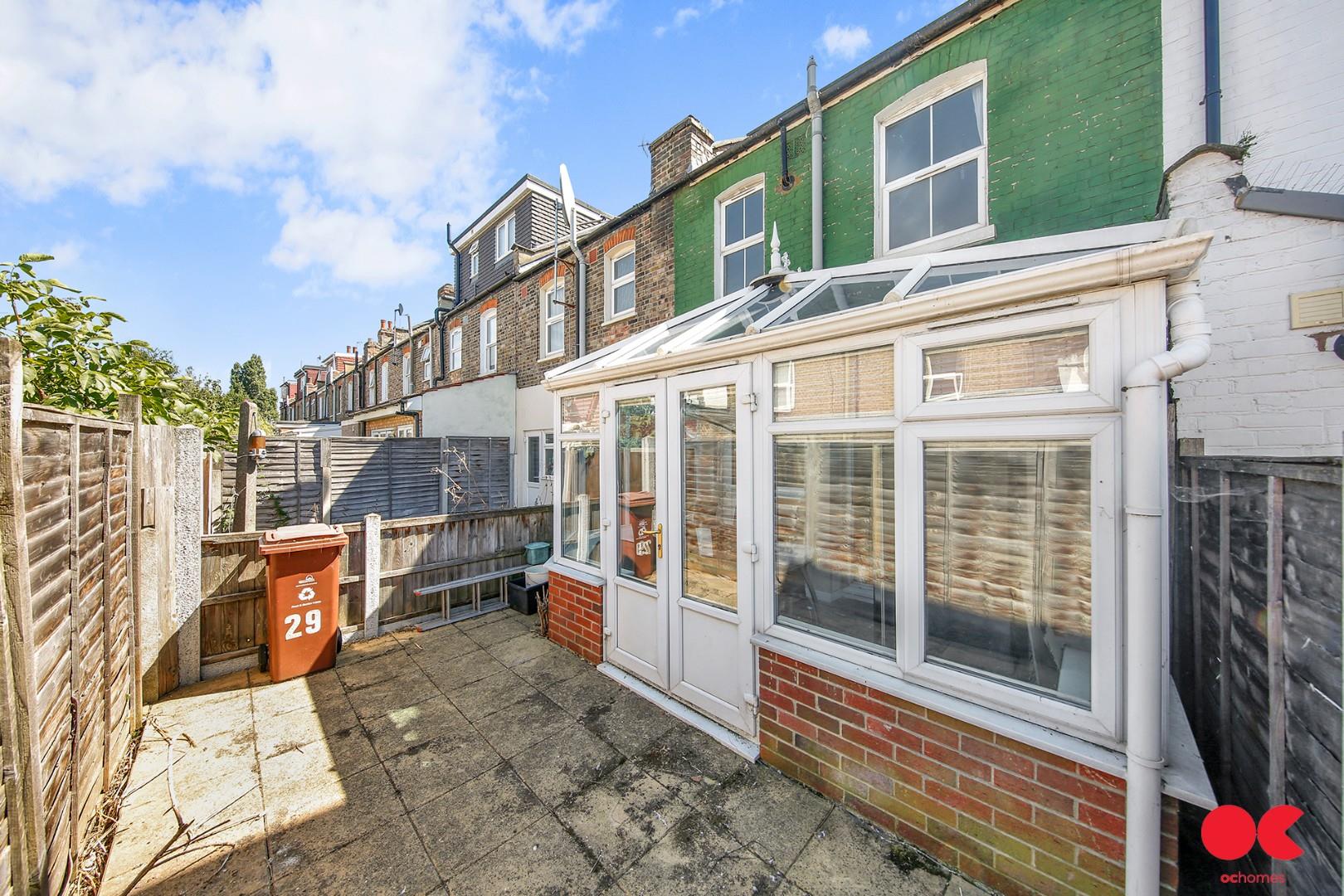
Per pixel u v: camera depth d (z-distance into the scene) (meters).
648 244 7.67
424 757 3.02
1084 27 3.97
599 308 8.57
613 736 3.21
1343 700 1.46
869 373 2.58
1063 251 2.77
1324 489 1.59
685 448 3.52
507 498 10.28
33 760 1.75
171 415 4.60
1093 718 1.92
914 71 4.86
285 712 3.51
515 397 10.41
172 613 3.82
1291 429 2.93
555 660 4.32
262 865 2.26
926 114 4.95
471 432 10.67
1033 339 2.10
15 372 1.70
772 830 2.45
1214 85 3.35
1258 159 3.19
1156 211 3.61
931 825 2.29
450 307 13.74
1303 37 3.11
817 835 2.42
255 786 2.77
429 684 3.90
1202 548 2.73
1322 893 1.54
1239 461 2.24
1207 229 3.16
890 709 2.43
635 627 3.90
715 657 3.29
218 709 3.55
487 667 4.20
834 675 2.63
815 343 2.74
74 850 2.15
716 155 6.62
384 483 8.67
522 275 10.16
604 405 4.12
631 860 2.28
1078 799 1.93
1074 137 4.01
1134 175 3.74
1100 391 1.90
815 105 5.46
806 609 2.86
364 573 4.82
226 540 4.13
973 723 2.14
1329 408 2.85
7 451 1.68
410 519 5.19
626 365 3.77
